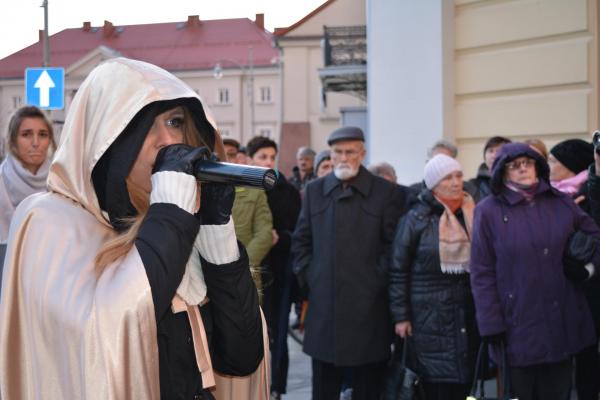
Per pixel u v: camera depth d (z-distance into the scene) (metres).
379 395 4.50
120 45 54.62
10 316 1.48
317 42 38.59
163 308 1.46
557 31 6.18
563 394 3.70
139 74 1.59
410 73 7.04
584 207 4.35
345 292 4.34
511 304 3.62
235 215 5.06
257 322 1.71
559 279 3.61
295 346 7.30
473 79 6.83
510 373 3.65
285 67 39.03
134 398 1.38
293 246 4.63
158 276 1.44
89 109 1.59
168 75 1.64
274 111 52.69
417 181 7.03
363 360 4.30
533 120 6.39
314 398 4.50
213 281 1.65
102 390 1.36
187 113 1.72
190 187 1.52
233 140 6.78
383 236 4.42
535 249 3.60
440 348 4.07
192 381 1.62
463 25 6.88
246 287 1.67
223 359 1.72
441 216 4.13
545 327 3.58
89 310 1.39
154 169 1.56
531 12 6.35
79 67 41.09
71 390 1.39
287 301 5.16
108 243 1.48
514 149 3.66
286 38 38.75
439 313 4.07
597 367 4.25
